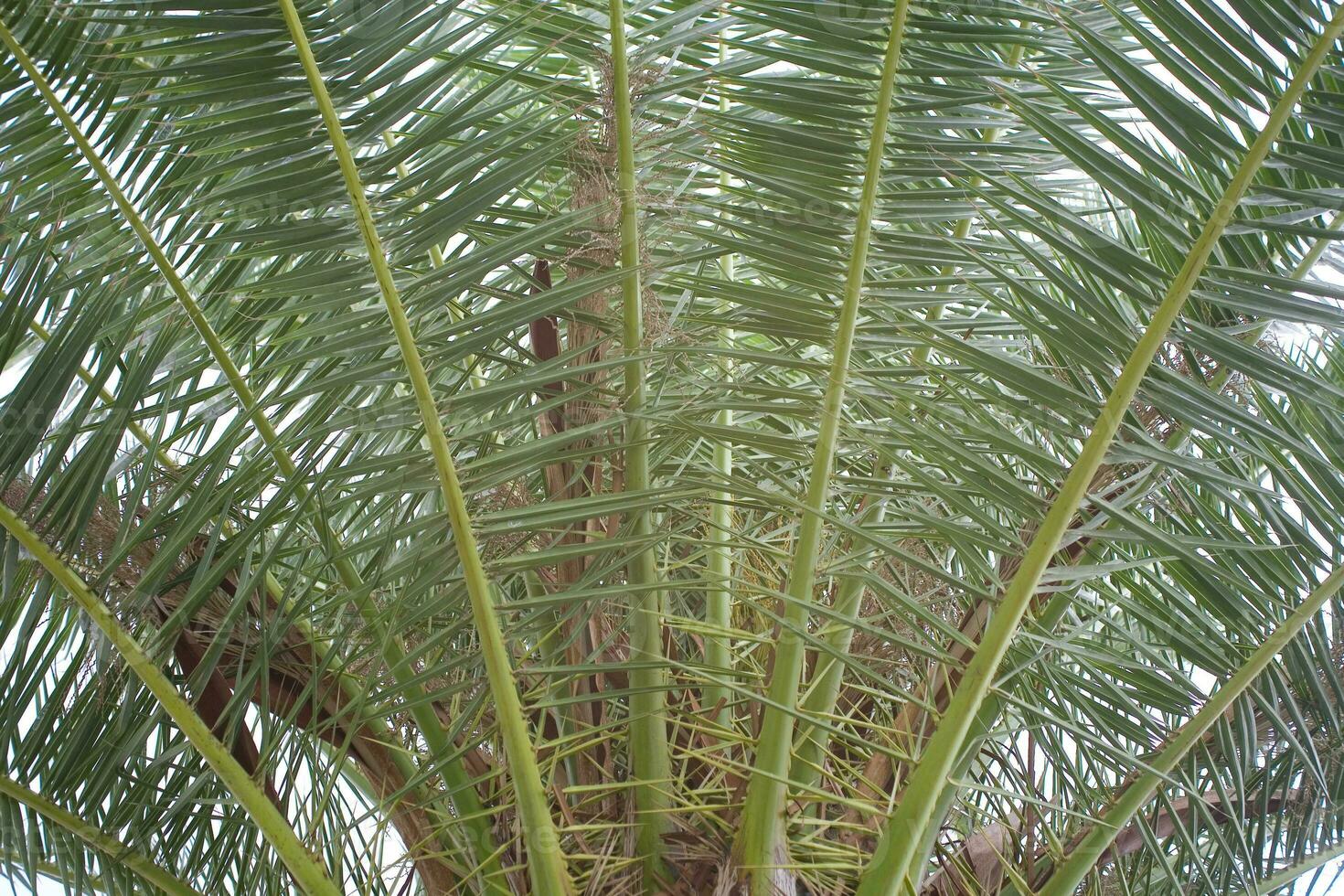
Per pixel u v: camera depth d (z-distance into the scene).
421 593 1.85
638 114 1.95
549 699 1.88
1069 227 1.76
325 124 1.68
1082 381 1.89
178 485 1.84
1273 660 2.02
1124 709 2.04
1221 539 2.04
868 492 2.03
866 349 2.10
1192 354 1.82
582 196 1.91
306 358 1.79
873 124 1.85
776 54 1.92
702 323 2.05
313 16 1.70
